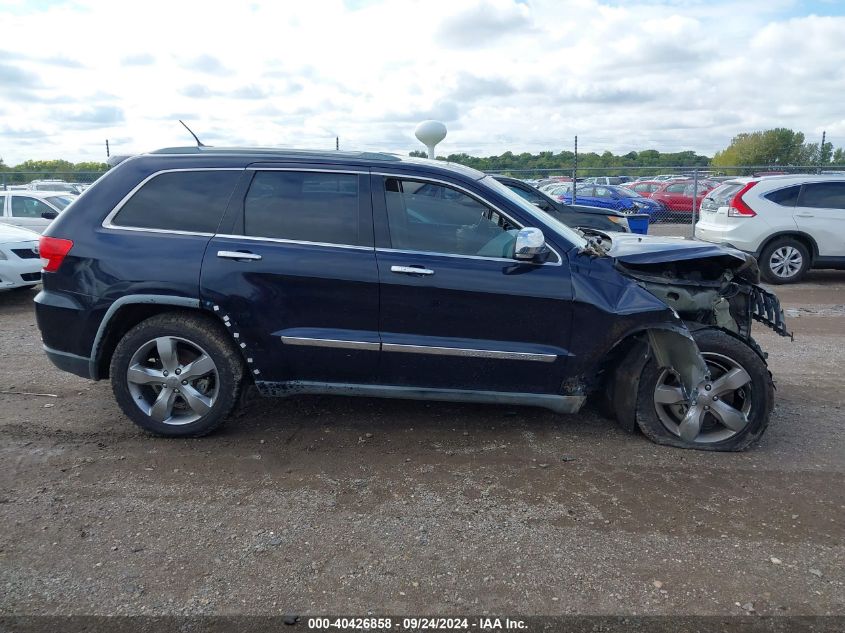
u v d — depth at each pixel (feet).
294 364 13.52
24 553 9.99
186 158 13.89
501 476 12.64
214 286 13.10
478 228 13.47
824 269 39.42
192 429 13.84
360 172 13.53
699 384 13.50
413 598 9.10
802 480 12.64
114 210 13.70
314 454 13.47
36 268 29.94
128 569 9.64
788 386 18.30
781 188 35.32
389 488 12.12
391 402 16.31
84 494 11.75
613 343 13.33
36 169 80.59
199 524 10.84
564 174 67.51
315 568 9.73
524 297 13.14
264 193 13.57
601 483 12.41
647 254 14.02
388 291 13.14
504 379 13.55
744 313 15.19
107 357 14.14
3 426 14.64
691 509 11.51
